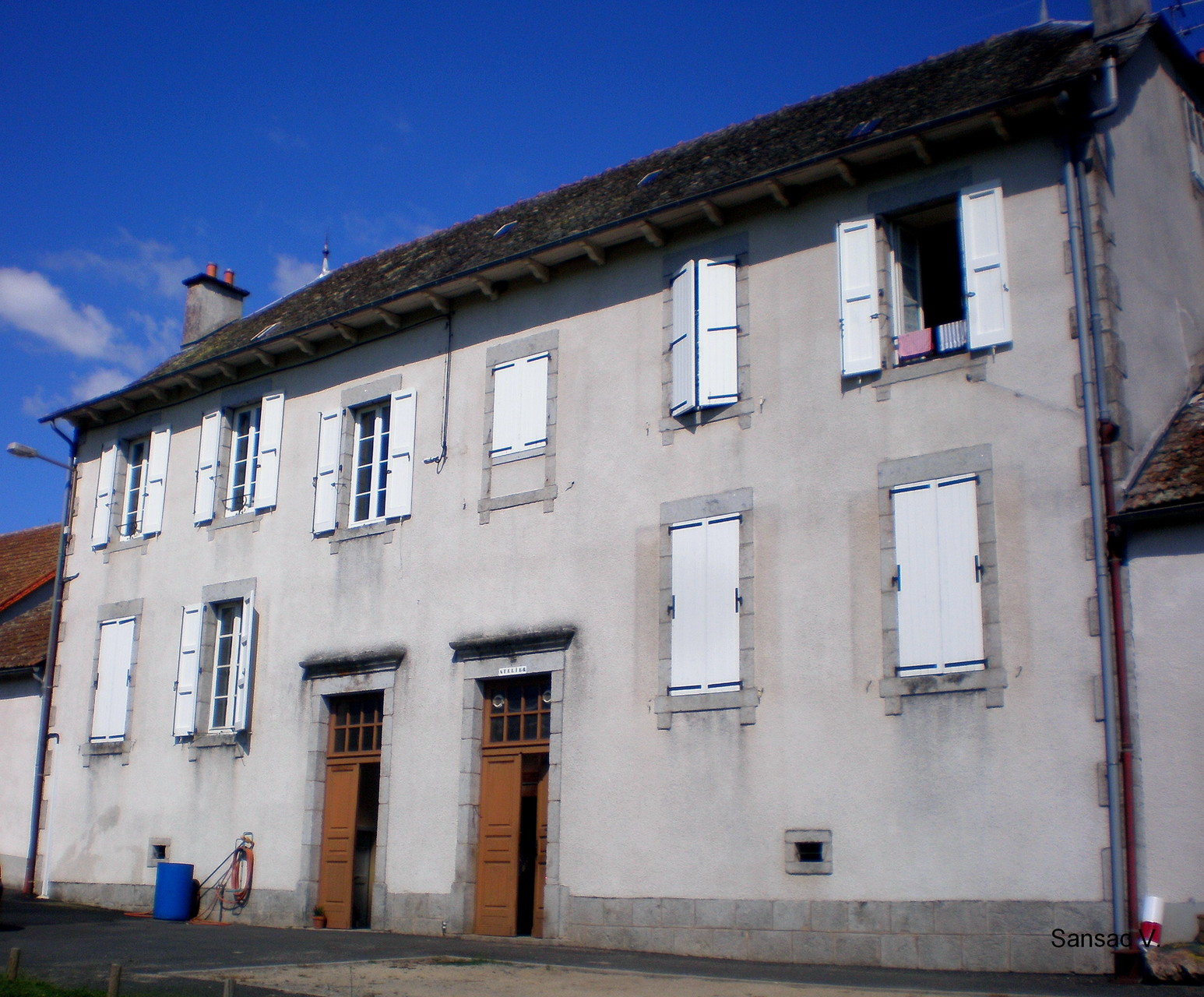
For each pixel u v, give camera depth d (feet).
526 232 49.08
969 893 31.71
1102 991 26.78
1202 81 43.42
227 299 70.28
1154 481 31.99
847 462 36.32
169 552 55.26
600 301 43.21
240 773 49.39
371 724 46.70
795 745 35.40
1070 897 30.32
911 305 37.86
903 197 36.91
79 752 56.49
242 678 49.80
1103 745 30.66
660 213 40.47
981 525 33.53
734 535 38.04
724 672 37.24
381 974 30.04
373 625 46.68
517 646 42.06
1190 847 29.17
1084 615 31.53
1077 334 33.19
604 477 41.57
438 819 42.86
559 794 39.83
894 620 34.42
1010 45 41.09
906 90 41.91
